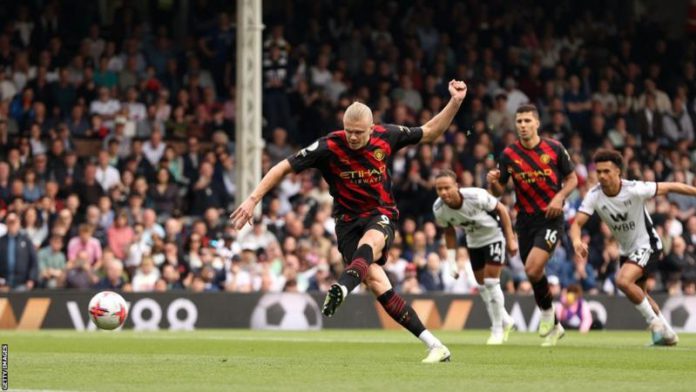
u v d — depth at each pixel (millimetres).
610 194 31656
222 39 65312
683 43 77750
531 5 75688
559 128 68125
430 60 69812
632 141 69500
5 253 49375
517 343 34688
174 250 50938
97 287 50000
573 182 32781
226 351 29219
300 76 65812
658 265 59094
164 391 16797
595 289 56938
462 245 55281
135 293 48312
